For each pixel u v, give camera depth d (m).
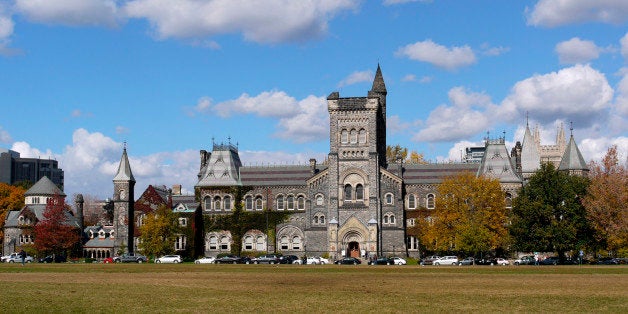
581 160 134.00
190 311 42.41
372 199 129.75
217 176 140.00
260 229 137.00
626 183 105.62
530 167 146.25
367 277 71.50
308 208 133.25
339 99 132.62
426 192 136.25
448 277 71.69
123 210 139.12
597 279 67.69
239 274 76.62
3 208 179.38
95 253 148.62
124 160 141.62
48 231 136.88
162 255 131.25
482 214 114.94
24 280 66.12
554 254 126.56
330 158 132.00
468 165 139.88
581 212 108.38
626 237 102.00
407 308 44.12
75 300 47.72
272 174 140.38
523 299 49.09
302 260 117.44
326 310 43.06
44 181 158.38
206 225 138.38
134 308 43.69
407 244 134.50
